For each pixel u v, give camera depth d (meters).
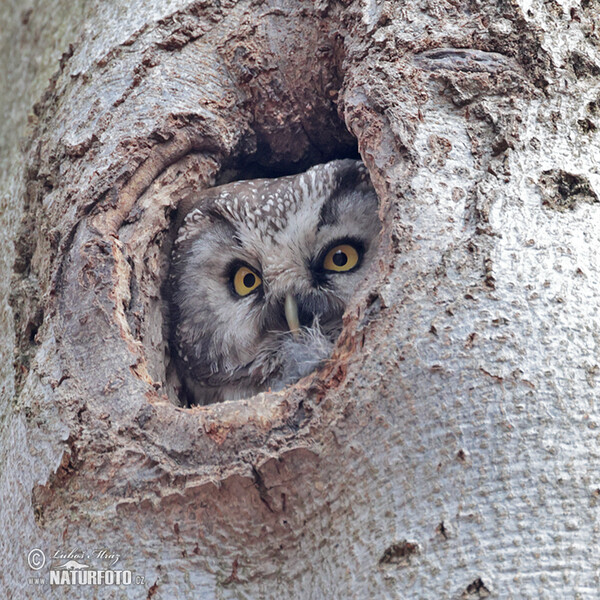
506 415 3.70
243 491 3.72
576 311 3.71
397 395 3.71
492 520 3.69
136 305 3.78
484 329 3.71
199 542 3.72
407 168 3.74
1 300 3.81
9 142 3.85
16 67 3.87
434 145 3.74
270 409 3.73
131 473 3.73
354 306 3.73
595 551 3.68
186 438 3.73
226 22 3.82
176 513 3.72
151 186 3.80
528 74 3.75
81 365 3.75
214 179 3.82
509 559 3.69
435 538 3.69
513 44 3.76
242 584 3.72
